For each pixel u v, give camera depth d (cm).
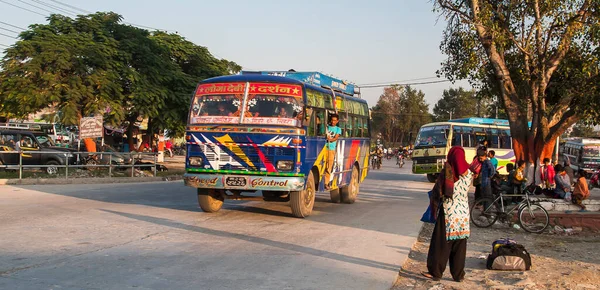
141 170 2423
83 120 2178
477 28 1596
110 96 2322
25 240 805
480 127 2770
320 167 1240
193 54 3005
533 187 1480
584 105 1536
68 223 972
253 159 1079
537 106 1680
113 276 618
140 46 2547
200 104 1134
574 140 4272
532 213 1216
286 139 1070
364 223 1143
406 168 4403
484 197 1287
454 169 681
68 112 2138
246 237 905
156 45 2748
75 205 1241
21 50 2186
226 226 1012
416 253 872
